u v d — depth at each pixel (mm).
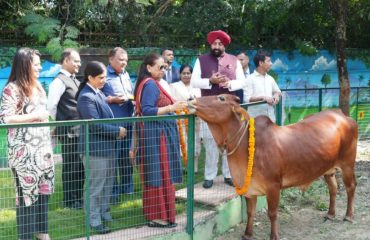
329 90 10312
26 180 4270
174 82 7586
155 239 4844
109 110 5125
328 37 12125
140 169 5039
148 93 4969
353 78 12398
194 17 10750
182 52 10414
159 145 4977
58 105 5738
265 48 11594
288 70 11734
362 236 5734
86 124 4270
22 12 9734
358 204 6859
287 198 7051
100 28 10375
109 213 5074
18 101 4293
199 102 4934
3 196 4707
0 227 4824
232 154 5141
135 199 5234
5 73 8641
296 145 5352
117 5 10344
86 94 4953
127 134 5297
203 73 6211
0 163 4520
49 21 9211
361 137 11625
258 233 5871
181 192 6152
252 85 6832
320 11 11508
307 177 5484
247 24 11344
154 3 10797
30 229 4398
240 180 5211
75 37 9453
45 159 4371
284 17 11375
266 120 5359
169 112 5012
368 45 12727
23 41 9477
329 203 6496
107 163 4891
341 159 5996
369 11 11406
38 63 4418
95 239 4723
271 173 5156
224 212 5828
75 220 5125
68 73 5828
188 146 5047
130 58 9859
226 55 6332
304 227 6055
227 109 4973
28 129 4262
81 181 5043
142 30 10617
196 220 5398
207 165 6301
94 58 9305
